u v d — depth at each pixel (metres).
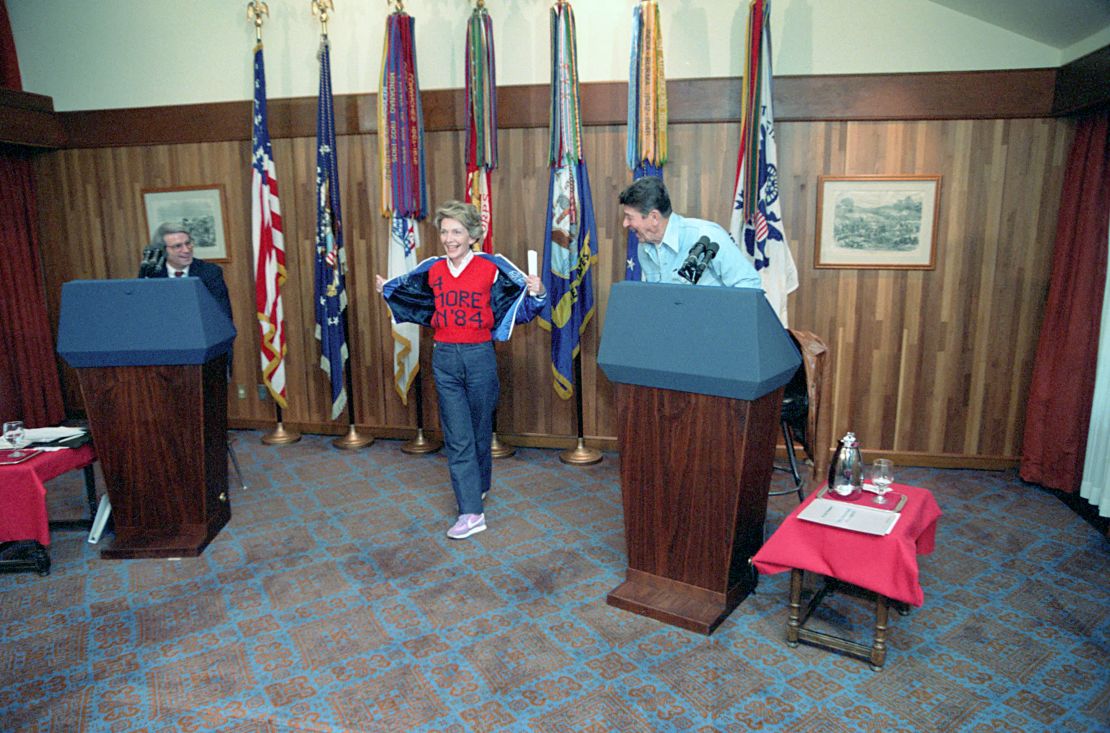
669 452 2.78
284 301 5.26
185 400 3.36
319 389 5.34
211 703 2.35
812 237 4.43
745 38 4.21
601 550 3.43
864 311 4.45
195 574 3.23
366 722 2.25
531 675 2.47
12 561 3.24
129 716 2.29
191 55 5.10
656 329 2.66
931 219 4.27
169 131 5.19
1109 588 3.03
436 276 3.51
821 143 4.32
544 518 3.82
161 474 3.44
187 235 4.06
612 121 4.52
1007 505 3.92
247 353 5.41
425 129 4.84
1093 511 3.83
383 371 5.19
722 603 2.79
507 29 4.62
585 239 4.46
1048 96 4.03
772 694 2.36
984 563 3.26
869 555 2.38
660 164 4.31
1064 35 3.81
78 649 2.66
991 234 4.24
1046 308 4.12
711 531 2.76
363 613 2.89
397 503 4.05
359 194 4.99
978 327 4.34
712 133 4.43
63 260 5.57
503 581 3.13
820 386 3.48
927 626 2.75
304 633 2.75
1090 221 3.75
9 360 5.38
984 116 4.12
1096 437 3.72
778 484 4.24
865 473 3.22
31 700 2.37
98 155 5.35
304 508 3.98
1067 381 3.90
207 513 3.50
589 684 2.42
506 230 4.82
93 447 3.52
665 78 4.32
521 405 5.00
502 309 3.52
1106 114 3.67
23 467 3.09
